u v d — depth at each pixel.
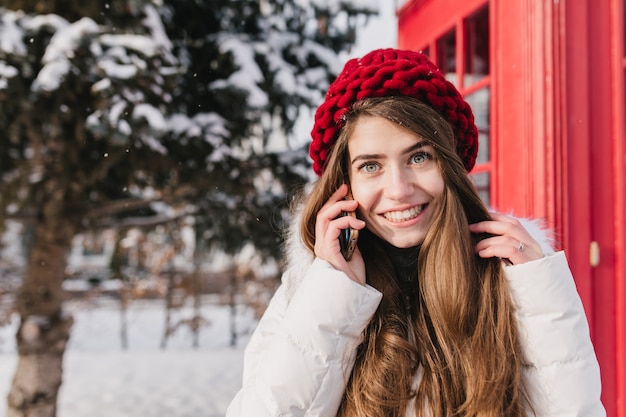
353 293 1.19
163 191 3.90
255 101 3.20
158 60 2.89
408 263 1.37
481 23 2.37
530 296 1.17
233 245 4.56
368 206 1.23
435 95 1.22
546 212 1.79
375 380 1.21
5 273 6.26
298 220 1.47
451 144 1.23
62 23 2.92
